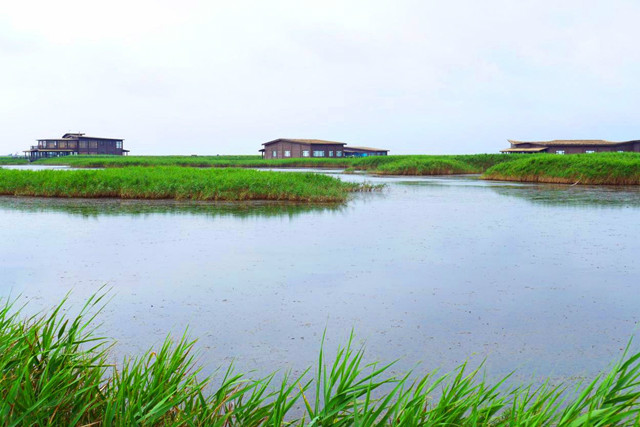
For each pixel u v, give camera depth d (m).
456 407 2.15
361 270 6.78
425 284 6.09
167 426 2.17
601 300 5.41
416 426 2.01
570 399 3.15
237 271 6.71
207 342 4.22
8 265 7.02
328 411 2.14
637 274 6.54
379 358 3.90
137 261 7.29
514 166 28.81
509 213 12.80
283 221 11.29
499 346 4.13
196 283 6.11
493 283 6.13
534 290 5.82
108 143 87.62
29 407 2.06
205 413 2.19
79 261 7.27
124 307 5.18
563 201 15.86
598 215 12.36
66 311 5.00
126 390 2.28
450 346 4.13
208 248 8.23
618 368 2.09
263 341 4.25
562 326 4.61
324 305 5.26
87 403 2.23
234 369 3.67
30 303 5.27
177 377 2.51
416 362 3.81
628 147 64.50
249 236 9.34
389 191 20.28
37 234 9.48
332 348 4.09
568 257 7.57
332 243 8.68
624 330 4.50
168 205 14.38
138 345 4.12
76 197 16.73
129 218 11.66
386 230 10.06
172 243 8.65
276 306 5.23
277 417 2.03
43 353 2.60
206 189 16.34
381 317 4.88
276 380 3.50
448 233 9.73
